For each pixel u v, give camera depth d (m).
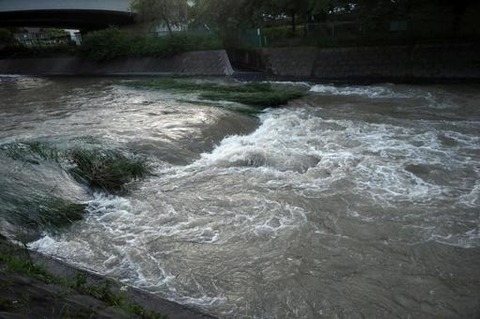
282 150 13.34
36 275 5.64
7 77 41.31
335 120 16.95
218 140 14.50
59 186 10.39
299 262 7.69
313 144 13.95
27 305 4.12
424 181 10.84
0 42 52.25
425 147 13.34
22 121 17.80
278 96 20.16
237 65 35.62
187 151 13.18
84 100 23.23
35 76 41.62
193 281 7.26
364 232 8.59
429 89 22.64
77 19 49.38
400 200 9.87
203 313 6.27
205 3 34.47
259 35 33.38
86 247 8.34
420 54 26.50
